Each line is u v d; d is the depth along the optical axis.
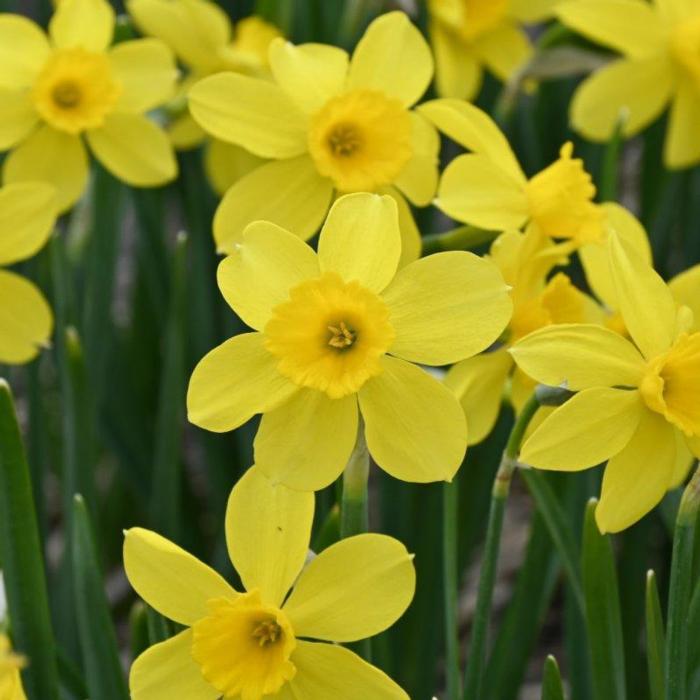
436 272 0.65
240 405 0.65
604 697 0.70
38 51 0.78
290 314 0.65
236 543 0.65
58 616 0.82
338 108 0.72
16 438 0.68
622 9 0.85
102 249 0.83
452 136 0.72
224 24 0.82
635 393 0.65
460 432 0.65
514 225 0.71
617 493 0.66
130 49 0.79
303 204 0.72
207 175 0.85
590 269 0.72
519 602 0.77
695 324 0.71
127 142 0.79
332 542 0.71
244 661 0.65
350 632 0.65
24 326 0.75
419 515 0.83
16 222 0.74
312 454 0.65
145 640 0.73
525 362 0.65
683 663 0.66
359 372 0.65
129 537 0.65
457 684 0.71
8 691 0.65
